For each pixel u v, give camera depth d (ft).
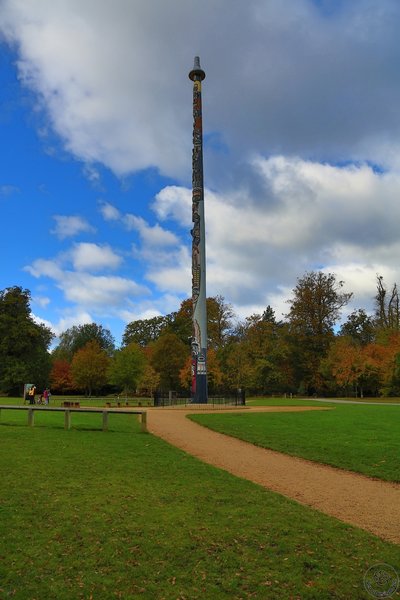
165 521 29.17
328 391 249.34
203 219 151.53
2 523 28.14
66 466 43.52
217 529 27.99
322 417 92.38
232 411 112.78
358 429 72.33
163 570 22.85
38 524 28.19
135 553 24.58
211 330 246.88
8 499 32.76
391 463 47.96
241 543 26.07
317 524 29.30
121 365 229.86
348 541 26.68
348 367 219.82
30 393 136.98
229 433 70.79
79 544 25.52
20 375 226.99
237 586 21.52
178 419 92.17
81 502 32.55
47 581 21.57
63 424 76.38
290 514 31.17
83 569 22.79
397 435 65.36
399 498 36.91
